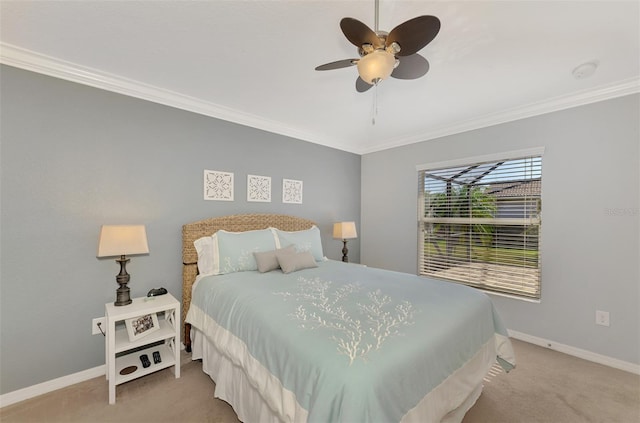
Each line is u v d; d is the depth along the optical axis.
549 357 2.44
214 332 1.91
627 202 2.26
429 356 1.25
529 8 1.43
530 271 2.77
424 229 3.71
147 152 2.41
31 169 1.91
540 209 2.71
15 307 1.86
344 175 4.21
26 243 1.90
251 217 3.04
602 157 2.36
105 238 1.94
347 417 0.93
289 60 1.96
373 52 1.25
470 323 1.63
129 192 2.32
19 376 1.86
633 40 1.69
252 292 1.89
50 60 1.92
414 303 1.69
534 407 1.79
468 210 3.25
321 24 1.58
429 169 3.62
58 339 2.00
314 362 1.12
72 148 2.06
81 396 1.88
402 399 1.08
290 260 2.56
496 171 3.03
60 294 2.01
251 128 3.14
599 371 2.22
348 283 2.13
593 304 2.40
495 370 2.22
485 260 3.10
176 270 2.57
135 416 1.69
